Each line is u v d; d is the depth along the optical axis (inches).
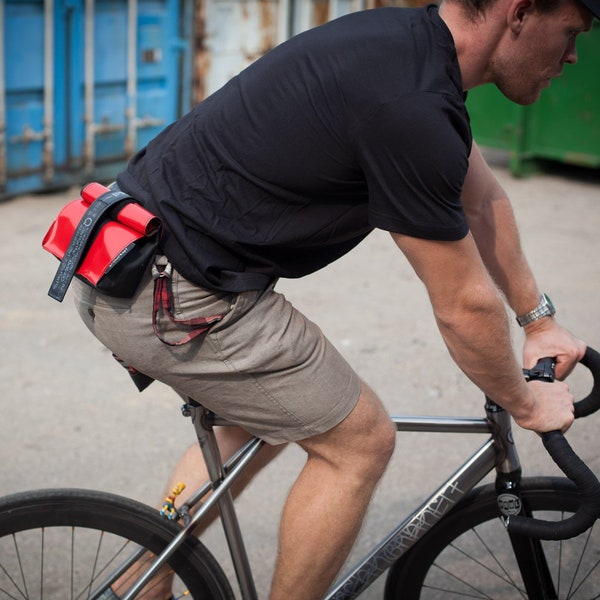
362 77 67.6
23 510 79.9
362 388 78.0
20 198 265.0
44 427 144.9
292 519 78.8
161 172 74.6
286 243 73.4
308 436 76.8
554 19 68.6
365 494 78.2
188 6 283.1
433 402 155.8
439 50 68.4
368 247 236.2
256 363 74.3
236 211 72.6
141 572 82.5
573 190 293.7
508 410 75.4
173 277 73.1
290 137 69.9
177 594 87.7
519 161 302.7
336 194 71.5
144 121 282.0
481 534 116.4
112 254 70.9
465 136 69.6
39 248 225.8
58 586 105.7
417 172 66.5
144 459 137.2
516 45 69.4
